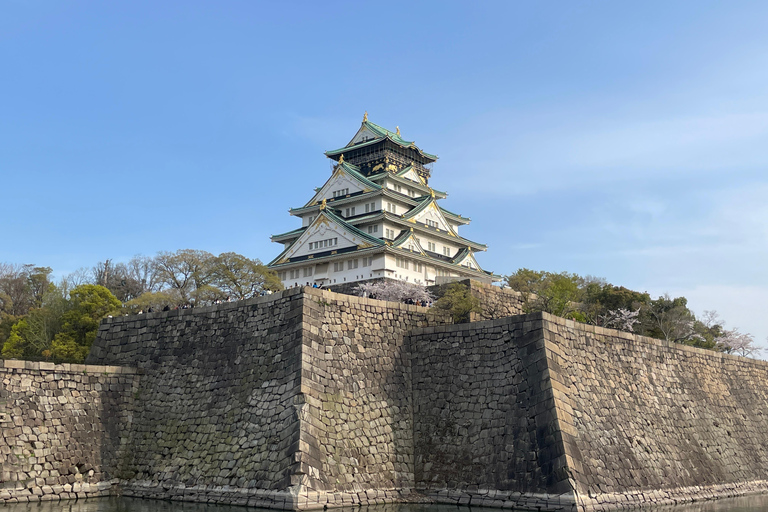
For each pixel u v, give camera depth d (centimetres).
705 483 3816
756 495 4091
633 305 6688
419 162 11006
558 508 2911
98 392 3738
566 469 2962
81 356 5659
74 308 6278
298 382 3164
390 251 8738
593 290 6906
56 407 3506
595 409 3403
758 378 5094
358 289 7262
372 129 10488
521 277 5666
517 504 3041
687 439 3947
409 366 3731
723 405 4506
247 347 3578
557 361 3306
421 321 3916
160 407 3781
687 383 4272
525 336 3369
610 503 3064
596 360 3631
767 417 4906
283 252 9869
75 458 3488
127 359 4156
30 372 3456
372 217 9212
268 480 3022
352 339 3522
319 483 2978
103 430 3678
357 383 3434
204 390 3650
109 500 3369
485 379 3441
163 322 4119
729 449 4262
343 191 10006
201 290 6819
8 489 3173
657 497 3378
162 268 7756
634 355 3944
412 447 3516
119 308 6347
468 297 4141
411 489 3378
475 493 3198
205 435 3469
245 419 3328
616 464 3284
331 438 3153
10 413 3306
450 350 3634
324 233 9412
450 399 3525
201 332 3891
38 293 9506
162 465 3538
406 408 3603
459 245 10375
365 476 3212
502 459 3197
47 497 3288
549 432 3083
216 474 3262
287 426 3100
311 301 3403
